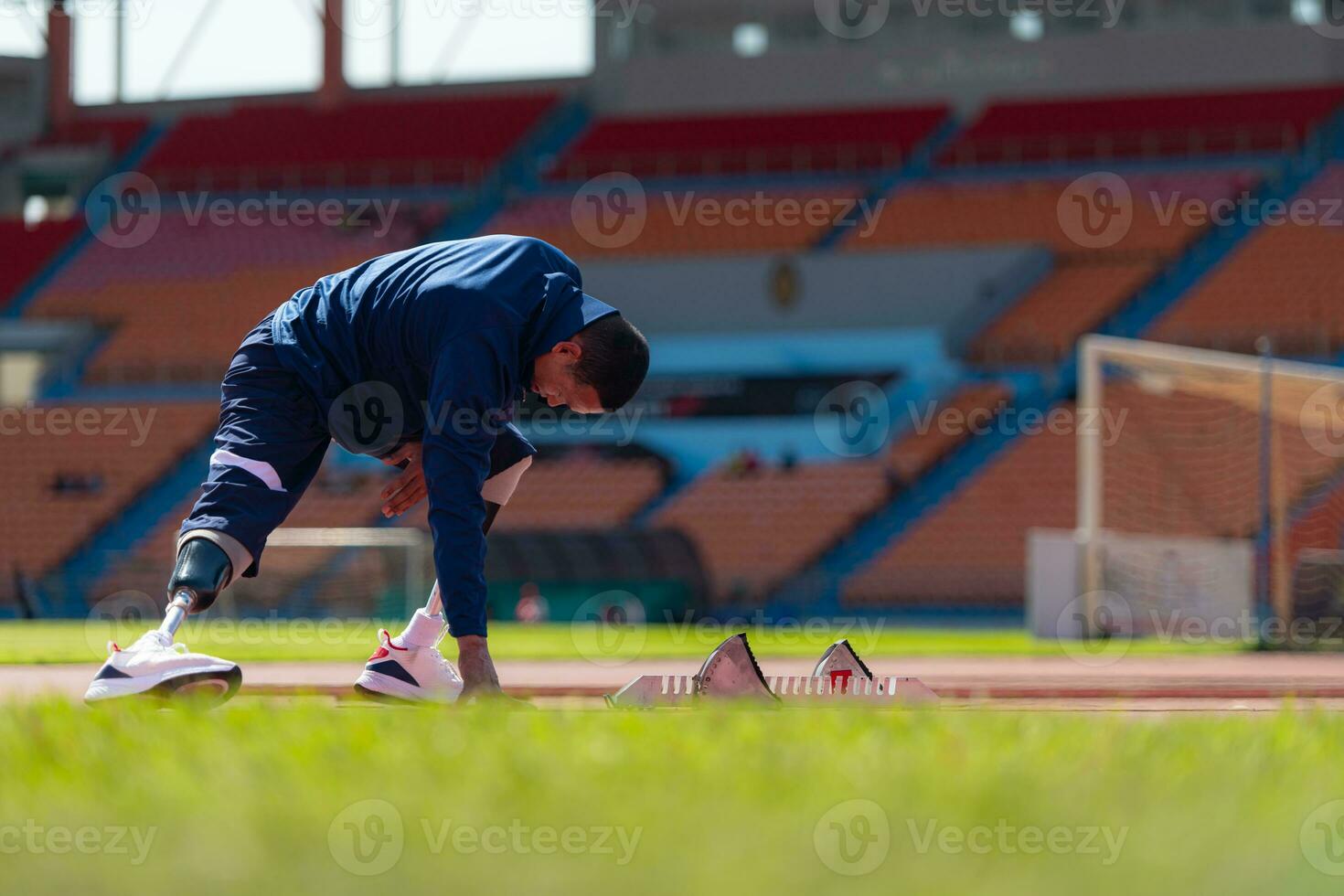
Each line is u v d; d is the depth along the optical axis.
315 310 6.64
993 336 52.19
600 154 62.25
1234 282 52.81
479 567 6.30
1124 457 37.69
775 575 46.31
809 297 53.91
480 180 62.44
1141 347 28.38
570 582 39.00
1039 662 16.23
